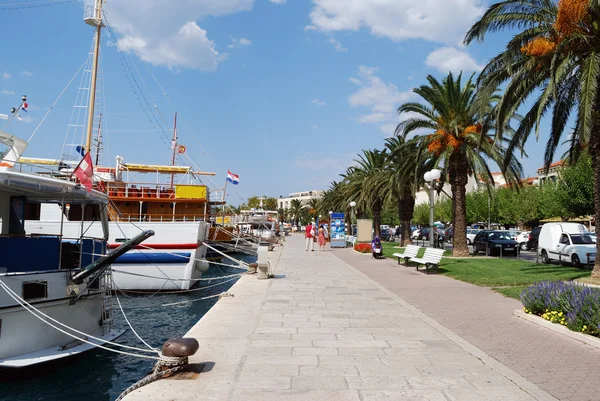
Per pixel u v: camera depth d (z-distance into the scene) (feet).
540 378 18.29
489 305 35.60
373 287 46.70
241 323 29.27
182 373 19.13
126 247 36.58
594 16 44.04
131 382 28.91
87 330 36.29
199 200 84.53
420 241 180.14
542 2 49.96
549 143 55.26
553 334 25.88
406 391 16.96
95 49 72.43
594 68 41.86
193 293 69.00
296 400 16.12
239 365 20.27
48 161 77.77
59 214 65.87
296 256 96.78
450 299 38.70
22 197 37.58
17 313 30.19
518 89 49.34
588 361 20.51
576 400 15.84
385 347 23.35
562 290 28.50
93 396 26.48
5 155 42.32
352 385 17.65
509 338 25.00
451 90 79.00
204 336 25.70
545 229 78.48
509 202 213.25
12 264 32.45
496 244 92.32
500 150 78.64
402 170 90.63
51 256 34.37
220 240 118.32
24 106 42.52
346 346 23.56
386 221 305.73
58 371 30.83
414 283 49.55
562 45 44.29
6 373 29.53
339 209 227.81
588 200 131.75
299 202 437.17
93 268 35.24
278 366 20.15
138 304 60.13
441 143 81.30
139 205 83.46
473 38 54.90
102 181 81.30
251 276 57.36
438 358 21.30
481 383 17.78
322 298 39.70
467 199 240.94
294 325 28.68
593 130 46.85
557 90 49.26
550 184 168.76
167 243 68.23
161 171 94.99
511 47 49.57
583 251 65.72
